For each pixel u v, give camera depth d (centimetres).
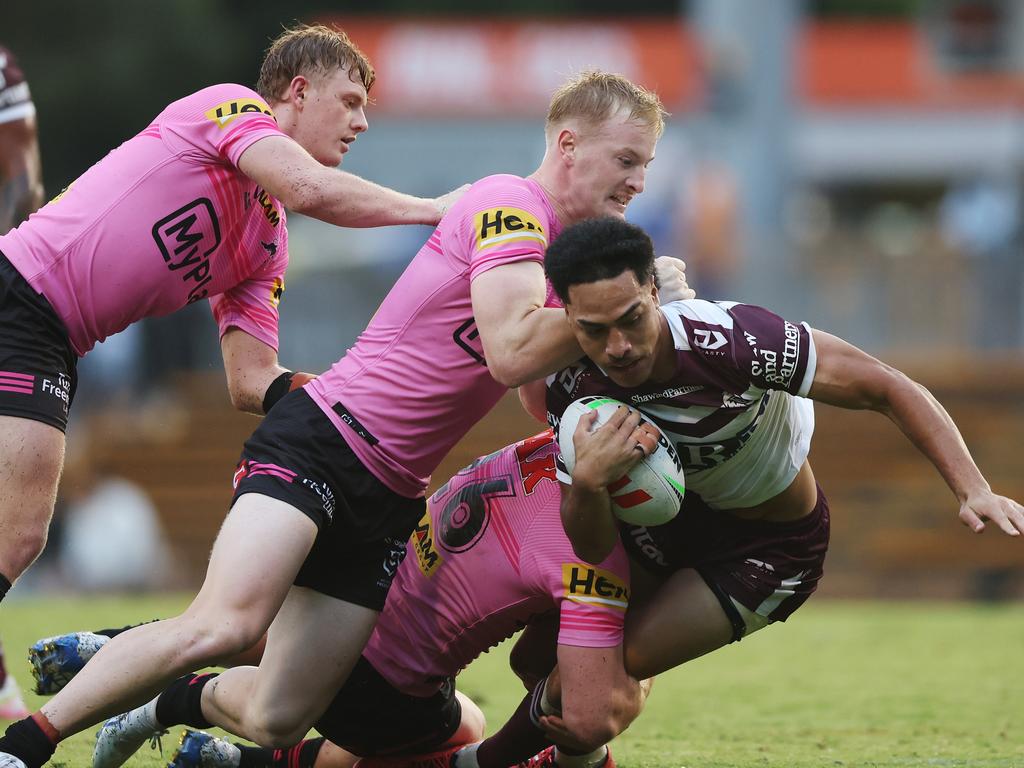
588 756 1491
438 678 1514
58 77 9419
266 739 1423
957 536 4484
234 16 10706
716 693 2238
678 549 1498
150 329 5300
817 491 1522
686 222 5397
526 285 1349
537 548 1454
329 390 1439
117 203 1523
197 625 1318
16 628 2620
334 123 1575
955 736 1850
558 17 11800
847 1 12256
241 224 1583
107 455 4978
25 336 1487
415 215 1471
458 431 1463
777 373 1333
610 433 1328
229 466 4956
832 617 3422
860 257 4969
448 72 9400
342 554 1423
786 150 6238
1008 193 6450
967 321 4928
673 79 9262
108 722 1506
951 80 9925
